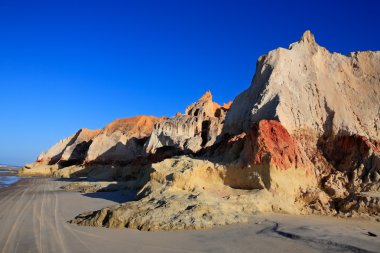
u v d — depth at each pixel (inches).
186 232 461.1
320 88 770.8
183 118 1861.5
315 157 692.1
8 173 3112.7
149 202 582.9
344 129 708.0
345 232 416.8
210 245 392.8
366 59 831.7
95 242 424.8
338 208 576.7
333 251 342.3
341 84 792.9
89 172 2240.4
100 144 2455.7
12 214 658.2
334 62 827.4
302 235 399.9
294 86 775.1
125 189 1065.5
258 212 561.6
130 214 525.7
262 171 643.5
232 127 891.4
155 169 772.0
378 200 537.6
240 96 940.6
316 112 746.8
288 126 709.9
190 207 542.9
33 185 1507.1
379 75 797.9
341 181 636.1
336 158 692.1
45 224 550.6
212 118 1760.6
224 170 696.4
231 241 404.5
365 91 779.4
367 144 657.0
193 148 1545.3
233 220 502.9
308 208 593.3
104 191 1089.4
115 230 487.2
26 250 403.5
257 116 755.4
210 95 2058.3
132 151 2317.9
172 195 628.7
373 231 431.8
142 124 2795.3
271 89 771.4
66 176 2333.9
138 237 441.4
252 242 394.3
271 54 844.6
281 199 601.6
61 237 457.1
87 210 690.2
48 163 3129.9
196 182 692.1
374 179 609.3
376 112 745.0
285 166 635.5
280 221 498.9
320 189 636.7
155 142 1825.8
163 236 442.9
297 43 856.3
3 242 442.6
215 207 543.8
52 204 789.2
